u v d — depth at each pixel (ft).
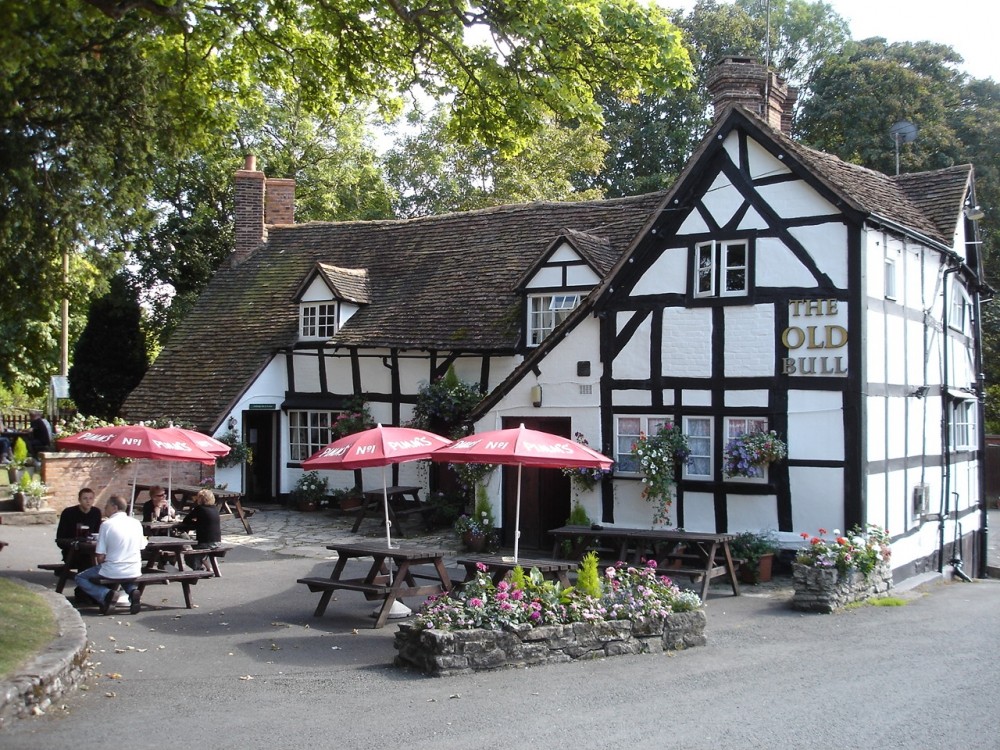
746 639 33.86
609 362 52.80
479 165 115.75
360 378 70.49
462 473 56.39
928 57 120.26
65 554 38.96
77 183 40.57
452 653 27.76
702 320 50.19
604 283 52.60
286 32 44.32
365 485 69.87
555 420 54.95
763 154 48.98
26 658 24.84
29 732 21.77
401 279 74.43
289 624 34.86
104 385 91.71
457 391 64.18
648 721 23.32
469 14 39.47
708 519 49.29
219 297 82.94
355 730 22.50
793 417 47.47
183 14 36.63
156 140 43.50
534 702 24.95
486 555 52.90
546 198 109.91
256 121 103.09
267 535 58.49
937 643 33.45
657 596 32.58
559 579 35.45
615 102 131.64
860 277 46.19
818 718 23.72
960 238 61.62
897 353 50.75
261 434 76.28
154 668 28.30
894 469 49.93
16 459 65.77
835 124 115.44
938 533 56.39
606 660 30.01
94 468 64.13
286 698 25.27
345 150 110.22
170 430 45.80
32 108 39.45
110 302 92.17
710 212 50.21
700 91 128.77
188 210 107.04
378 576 37.29
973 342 67.51
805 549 43.55
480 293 67.92
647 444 50.01
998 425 115.24
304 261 82.43
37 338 96.84
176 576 37.40
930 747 21.61
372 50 43.50
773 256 48.42
